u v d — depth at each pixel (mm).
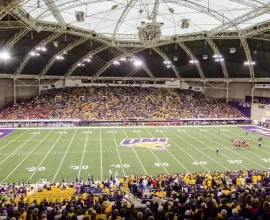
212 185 20969
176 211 10258
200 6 34781
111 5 36969
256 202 9742
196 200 12109
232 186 19531
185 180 23203
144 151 37469
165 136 47625
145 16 41375
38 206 13391
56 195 19500
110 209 11469
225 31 45812
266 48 48500
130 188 21547
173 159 33875
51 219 10297
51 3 33125
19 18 34375
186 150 38188
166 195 17781
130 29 47844
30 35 43906
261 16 38688
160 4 37656
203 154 36281
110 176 27422
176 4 37344
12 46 46094
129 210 9047
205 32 47094
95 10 37969
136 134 49188
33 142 42031
